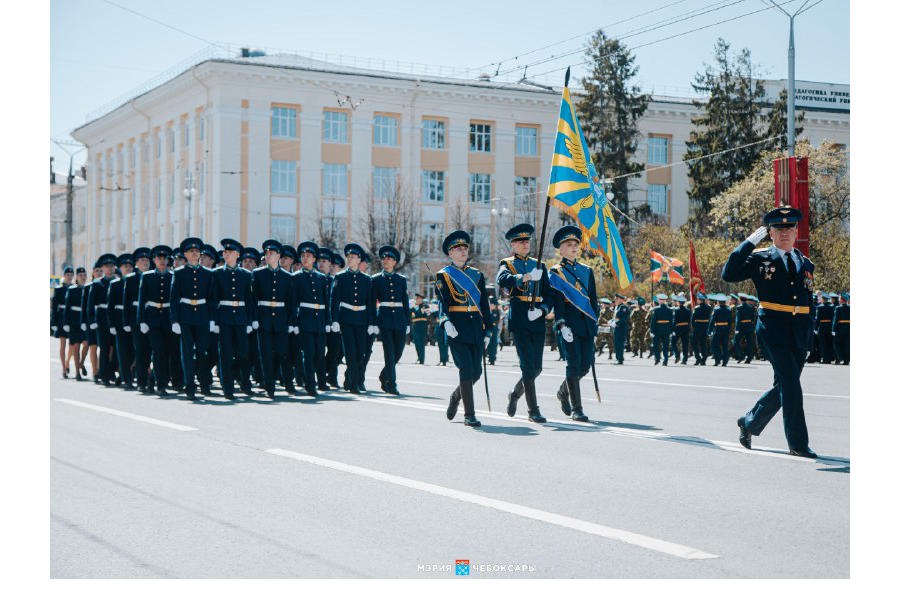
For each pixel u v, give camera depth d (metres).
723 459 10.62
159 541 7.46
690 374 25.27
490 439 12.09
